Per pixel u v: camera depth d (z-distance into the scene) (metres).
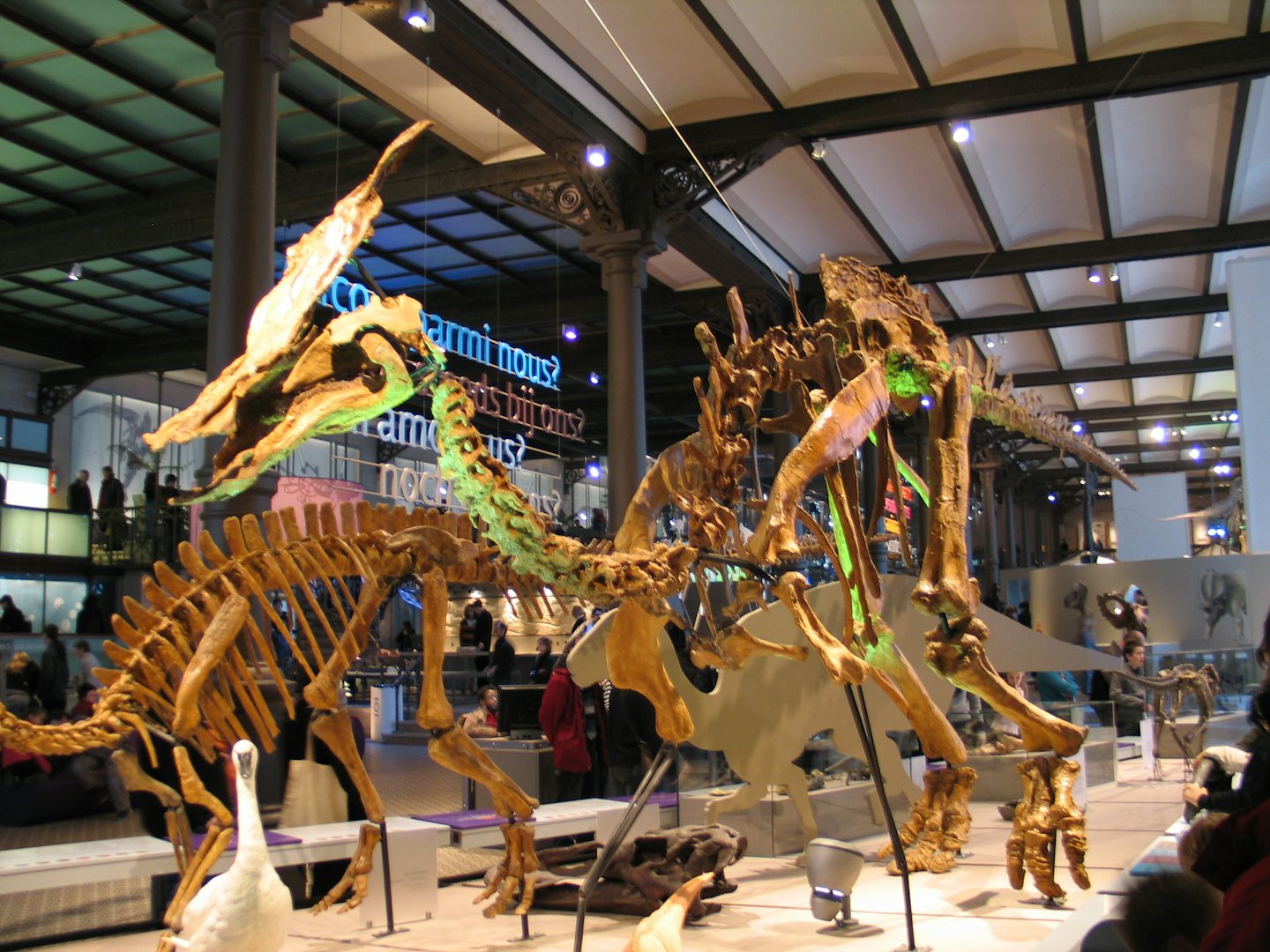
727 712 6.64
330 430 4.32
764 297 15.09
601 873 4.31
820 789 7.74
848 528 5.31
